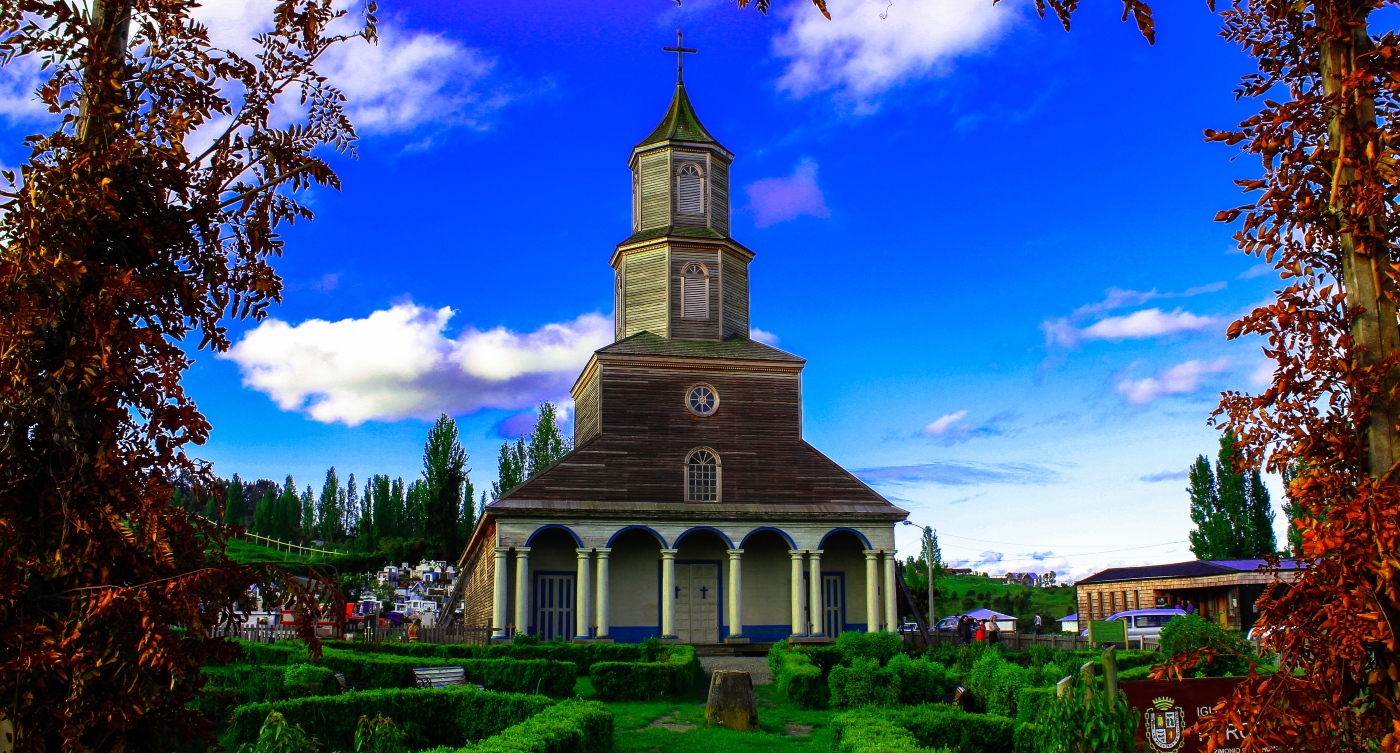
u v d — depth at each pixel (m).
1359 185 5.62
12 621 5.84
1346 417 5.74
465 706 16.89
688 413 41.31
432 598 79.62
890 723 14.62
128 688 5.83
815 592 39.88
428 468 97.62
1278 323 5.89
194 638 6.40
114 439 6.19
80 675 5.69
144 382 6.28
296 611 6.56
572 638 39.72
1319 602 5.49
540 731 13.27
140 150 6.53
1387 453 5.52
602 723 15.39
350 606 46.25
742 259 46.22
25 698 5.67
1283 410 5.88
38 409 6.03
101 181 6.10
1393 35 5.75
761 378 42.38
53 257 6.00
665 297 44.00
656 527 39.28
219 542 6.59
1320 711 5.36
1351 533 5.21
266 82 7.43
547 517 38.44
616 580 40.69
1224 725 5.61
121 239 6.59
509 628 38.78
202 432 6.50
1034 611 107.19
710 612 41.19
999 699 19.86
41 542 6.04
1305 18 6.22
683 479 40.59
